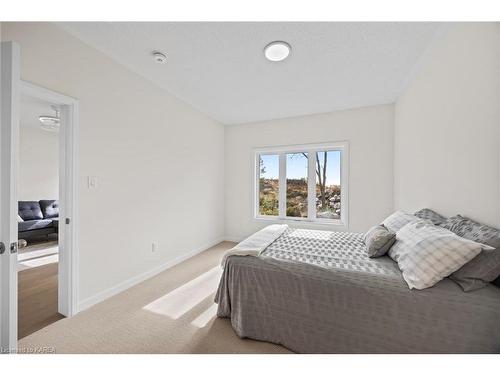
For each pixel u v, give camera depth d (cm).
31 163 472
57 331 162
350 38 180
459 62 158
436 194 191
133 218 240
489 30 130
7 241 108
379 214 318
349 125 335
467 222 144
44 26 163
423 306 115
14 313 110
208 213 381
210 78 251
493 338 104
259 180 421
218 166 411
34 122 423
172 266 295
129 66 229
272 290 152
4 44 108
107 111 210
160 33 178
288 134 379
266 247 192
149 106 258
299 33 175
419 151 224
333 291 135
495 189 128
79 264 188
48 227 409
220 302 175
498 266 109
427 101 206
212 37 181
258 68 228
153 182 266
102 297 206
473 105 145
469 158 150
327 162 364
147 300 207
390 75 238
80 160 188
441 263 117
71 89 180
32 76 157
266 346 149
